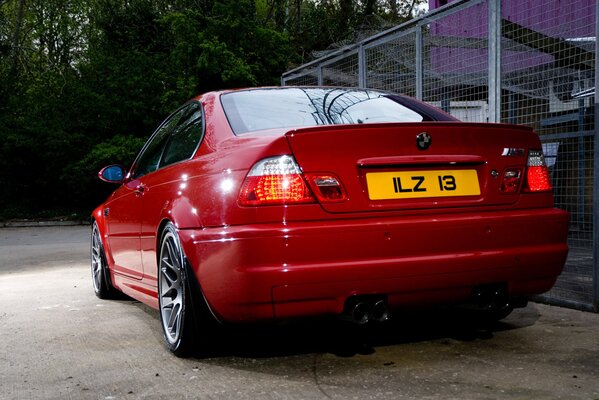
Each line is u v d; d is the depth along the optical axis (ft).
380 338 11.66
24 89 68.80
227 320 9.65
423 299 9.64
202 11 63.26
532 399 8.16
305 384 9.11
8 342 12.59
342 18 75.05
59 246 35.96
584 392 8.39
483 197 10.05
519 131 10.40
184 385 9.32
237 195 9.27
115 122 61.41
